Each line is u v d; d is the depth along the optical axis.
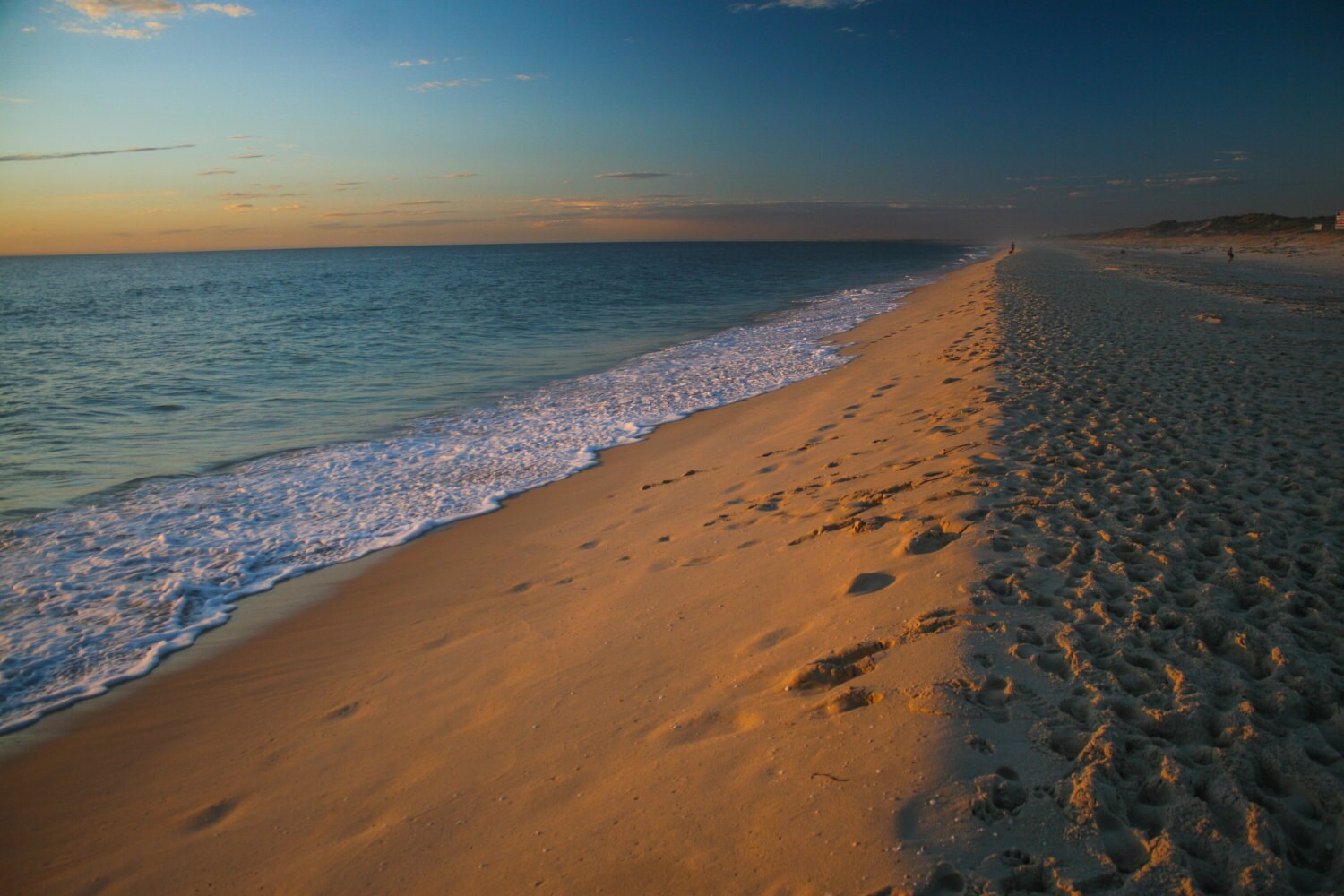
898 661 3.49
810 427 10.16
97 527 7.84
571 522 7.58
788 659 3.86
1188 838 2.33
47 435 11.59
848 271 68.12
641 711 3.76
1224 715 2.90
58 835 3.67
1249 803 2.43
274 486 9.16
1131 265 46.12
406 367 17.80
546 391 14.85
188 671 5.22
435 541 7.42
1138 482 5.84
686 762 3.17
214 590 6.46
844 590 4.48
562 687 4.19
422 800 3.42
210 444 11.13
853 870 2.36
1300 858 2.29
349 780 3.75
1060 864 2.28
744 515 6.60
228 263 157.75
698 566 5.61
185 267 129.75
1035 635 3.57
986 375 10.70
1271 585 4.00
